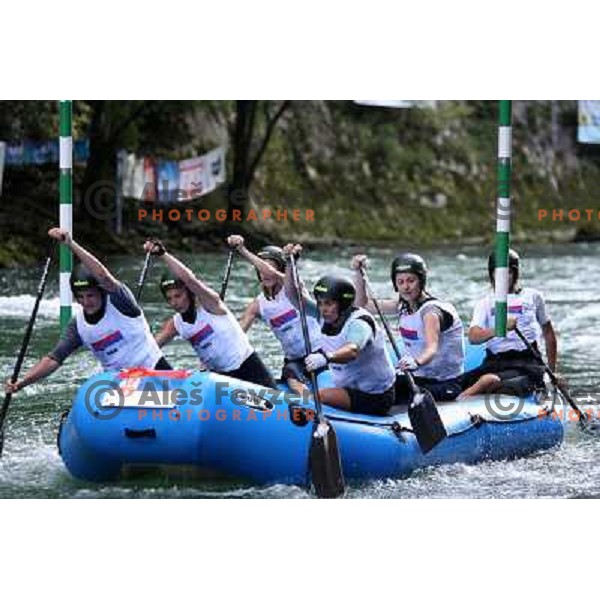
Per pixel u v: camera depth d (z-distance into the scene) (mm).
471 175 98125
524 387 28688
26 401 31609
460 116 100750
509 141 27500
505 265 27812
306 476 23203
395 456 24234
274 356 37812
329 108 94188
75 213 70812
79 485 23859
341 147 93062
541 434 27781
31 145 70688
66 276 29031
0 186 65625
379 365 24562
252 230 81188
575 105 104250
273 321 29250
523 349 29562
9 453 26578
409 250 82688
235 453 22688
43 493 23266
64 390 32938
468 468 25891
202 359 25406
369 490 23906
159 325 43062
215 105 85188
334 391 24547
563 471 26062
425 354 25172
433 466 25188
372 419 24516
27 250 65062
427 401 24500
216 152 78438
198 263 66375
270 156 88250
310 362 23078
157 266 64062
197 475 23594
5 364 36031
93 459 23000
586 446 28359
